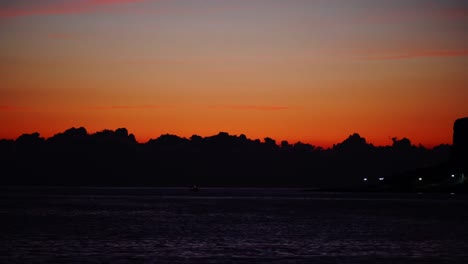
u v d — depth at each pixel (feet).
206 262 457.68
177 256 487.20
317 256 491.72
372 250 529.45
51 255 489.67
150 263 450.71
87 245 558.15
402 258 482.28
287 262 460.96
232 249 532.73
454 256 493.77
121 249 530.27
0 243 570.46
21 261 456.86
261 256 490.49
